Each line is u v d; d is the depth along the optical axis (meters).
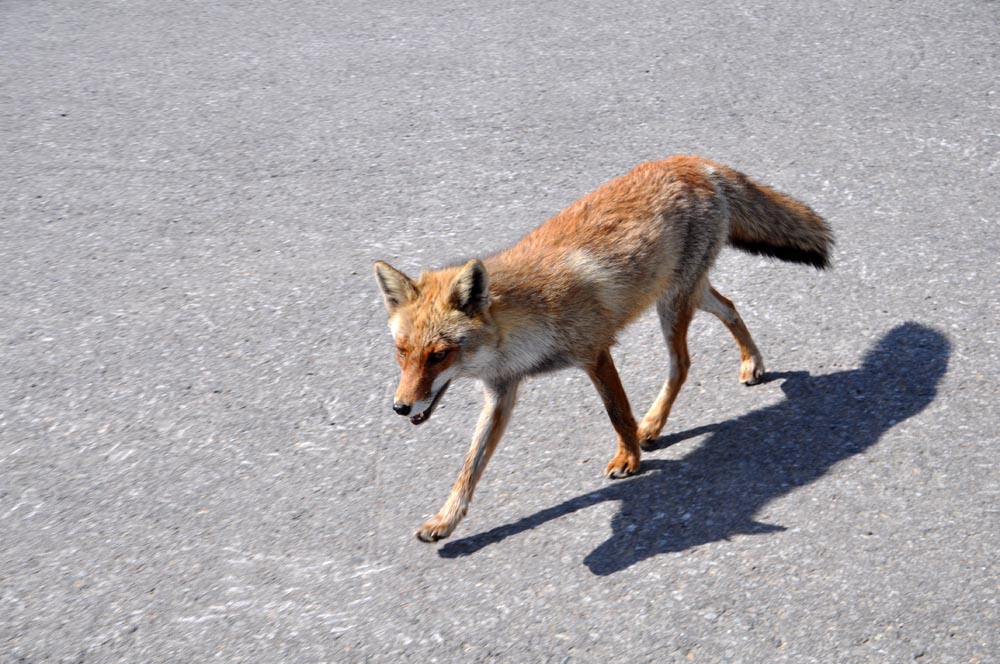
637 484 5.03
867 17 9.93
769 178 7.52
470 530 4.84
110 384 5.98
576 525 4.79
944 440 5.05
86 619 4.46
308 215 7.49
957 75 8.75
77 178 8.07
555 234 5.14
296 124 8.68
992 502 4.63
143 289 6.80
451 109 8.77
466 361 4.66
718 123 8.29
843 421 5.29
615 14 10.38
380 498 5.07
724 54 9.40
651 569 4.47
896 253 6.63
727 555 4.50
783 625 4.11
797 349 5.92
